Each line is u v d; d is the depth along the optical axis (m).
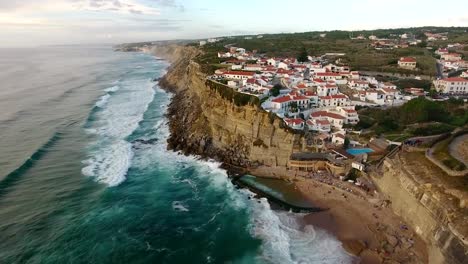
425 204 47.19
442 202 44.53
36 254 43.91
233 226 51.31
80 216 52.19
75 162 69.75
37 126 91.44
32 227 48.97
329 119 80.44
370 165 64.25
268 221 52.44
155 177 66.00
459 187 44.81
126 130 90.69
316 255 45.06
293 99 85.62
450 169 48.38
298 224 51.69
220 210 55.44
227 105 80.81
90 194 58.22
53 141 80.44
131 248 46.12
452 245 40.06
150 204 56.59
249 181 64.81
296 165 67.19
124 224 50.94
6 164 67.31
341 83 106.56
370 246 46.47
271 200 58.06
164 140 84.50
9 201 54.91
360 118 81.69
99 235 48.22
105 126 93.50
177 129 88.88
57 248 45.19
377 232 49.06
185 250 46.28
